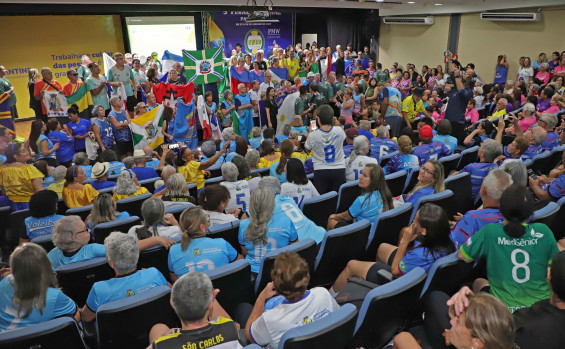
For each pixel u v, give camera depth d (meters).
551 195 4.18
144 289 2.70
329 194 4.40
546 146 6.14
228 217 3.88
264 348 2.36
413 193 4.29
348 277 3.31
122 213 4.11
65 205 5.13
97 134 8.64
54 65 13.26
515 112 8.72
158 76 12.92
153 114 9.02
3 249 4.91
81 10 12.23
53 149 7.88
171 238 3.48
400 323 2.60
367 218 4.05
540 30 14.35
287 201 3.76
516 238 2.51
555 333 2.00
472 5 15.80
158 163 6.99
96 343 2.81
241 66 12.11
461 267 2.68
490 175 3.13
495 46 15.80
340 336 2.11
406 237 2.99
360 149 5.63
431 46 18.02
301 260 2.23
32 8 11.52
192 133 9.93
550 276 2.07
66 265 3.01
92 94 9.86
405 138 5.62
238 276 2.82
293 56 14.54
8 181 5.57
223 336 1.97
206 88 11.92
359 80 12.73
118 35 14.43
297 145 6.90
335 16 18.77
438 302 2.50
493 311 1.72
